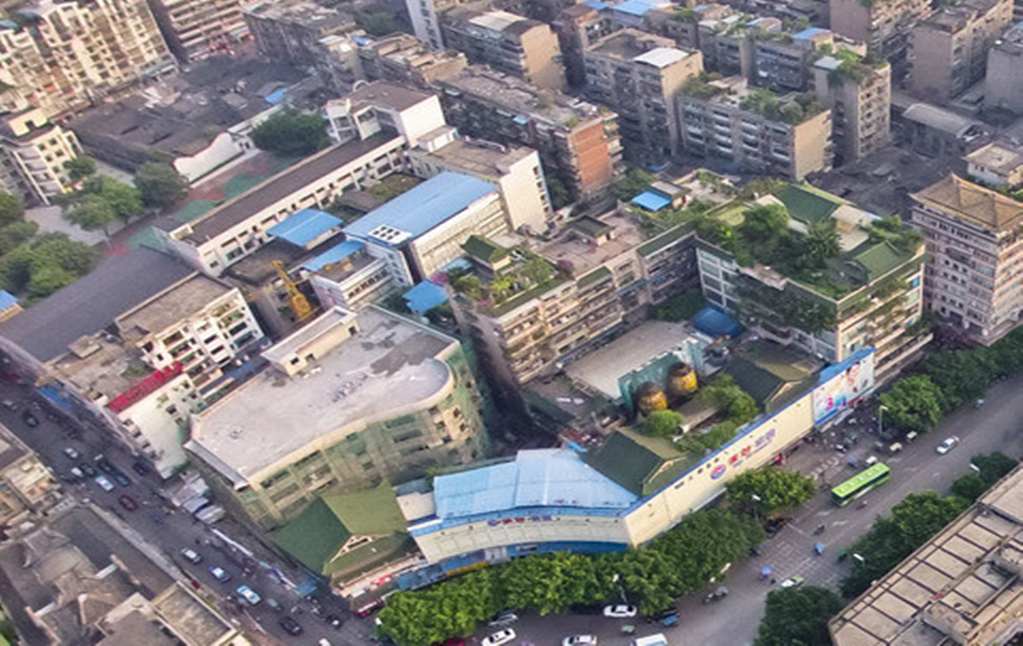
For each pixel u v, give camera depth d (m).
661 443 161.88
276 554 176.00
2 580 176.25
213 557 186.50
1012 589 125.56
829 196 190.25
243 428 176.62
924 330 184.12
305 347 185.38
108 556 171.50
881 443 175.38
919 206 182.38
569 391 184.12
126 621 151.00
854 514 164.25
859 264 168.38
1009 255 171.50
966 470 166.62
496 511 159.75
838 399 175.75
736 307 187.12
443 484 167.25
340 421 171.88
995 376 181.38
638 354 188.38
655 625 154.62
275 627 169.50
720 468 163.75
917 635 123.81
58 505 197.00
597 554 159.62
